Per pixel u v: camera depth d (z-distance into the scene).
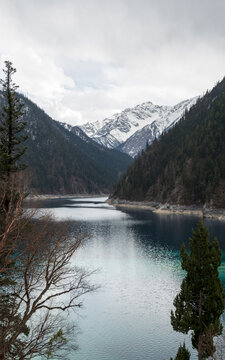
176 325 24.22
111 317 35.16
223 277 48.38
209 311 22.77
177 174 177.12
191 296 23.59
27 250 12.75
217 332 21.94
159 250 69.88
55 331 22.23
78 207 175.25
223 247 70.56
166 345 29.86
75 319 33.31
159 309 37.97
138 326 33.47
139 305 38.91
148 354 27.95
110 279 48.50
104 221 115.75
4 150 25.56
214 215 135.25
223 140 175.50
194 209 150.25
